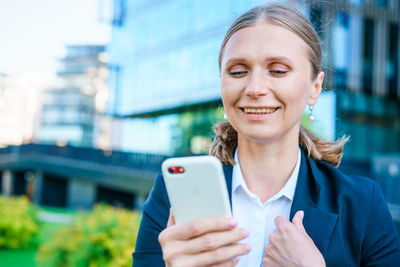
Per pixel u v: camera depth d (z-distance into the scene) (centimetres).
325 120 145
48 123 2834
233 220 73
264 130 83
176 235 74
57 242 406
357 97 1251
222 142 101
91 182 1467
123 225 402
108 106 1641
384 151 1303
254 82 81
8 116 3002
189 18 1370
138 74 1590
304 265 76
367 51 1239
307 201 91
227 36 90
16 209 690
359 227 90
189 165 79
